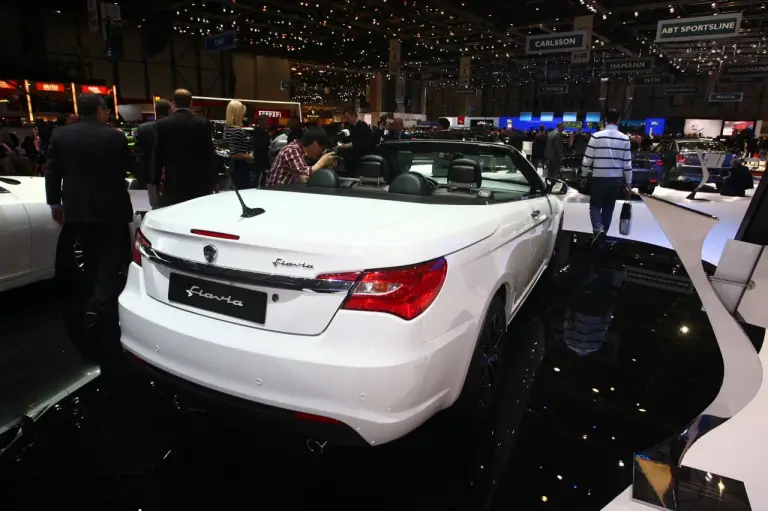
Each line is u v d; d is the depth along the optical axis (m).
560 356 2.96
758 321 1.90
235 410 1.68
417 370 1.56
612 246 5.91
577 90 41.06
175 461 1.97
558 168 10.97
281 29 22.92
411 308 1.56
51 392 2.41
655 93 37.84
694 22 11.80
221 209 1.99
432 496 1.82
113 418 2.23
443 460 2.02
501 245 2.16
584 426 2.27
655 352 3.05
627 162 5.66
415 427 1.64
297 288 1.56
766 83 34.09
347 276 1.53
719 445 2.17
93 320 3.21
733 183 10.70
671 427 2.28
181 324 1.74
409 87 40.88
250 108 16.83
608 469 1.98
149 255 1.89
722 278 1.92
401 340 1.54
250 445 2.09
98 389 2.45
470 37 24.94
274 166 4.00
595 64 30.33
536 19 19.47
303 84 40.88
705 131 32.47
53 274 3.47
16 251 3.15
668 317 3.63
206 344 1.66
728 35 11.49
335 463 2.00
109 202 3.06
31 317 3.22
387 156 3.35
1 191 3.27
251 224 1.74
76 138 2.92
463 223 1.95
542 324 3.46
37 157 9.59
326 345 1.54
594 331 3.35
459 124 36.31
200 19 20.61
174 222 1.84
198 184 3.83
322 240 1.58
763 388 2.65
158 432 2.15
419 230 1.76
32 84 14.12
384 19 21.27
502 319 2.33
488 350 2.19
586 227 7.17
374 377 1.49
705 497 1.80
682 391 2.60
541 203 3.09
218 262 1.70
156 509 1.71
